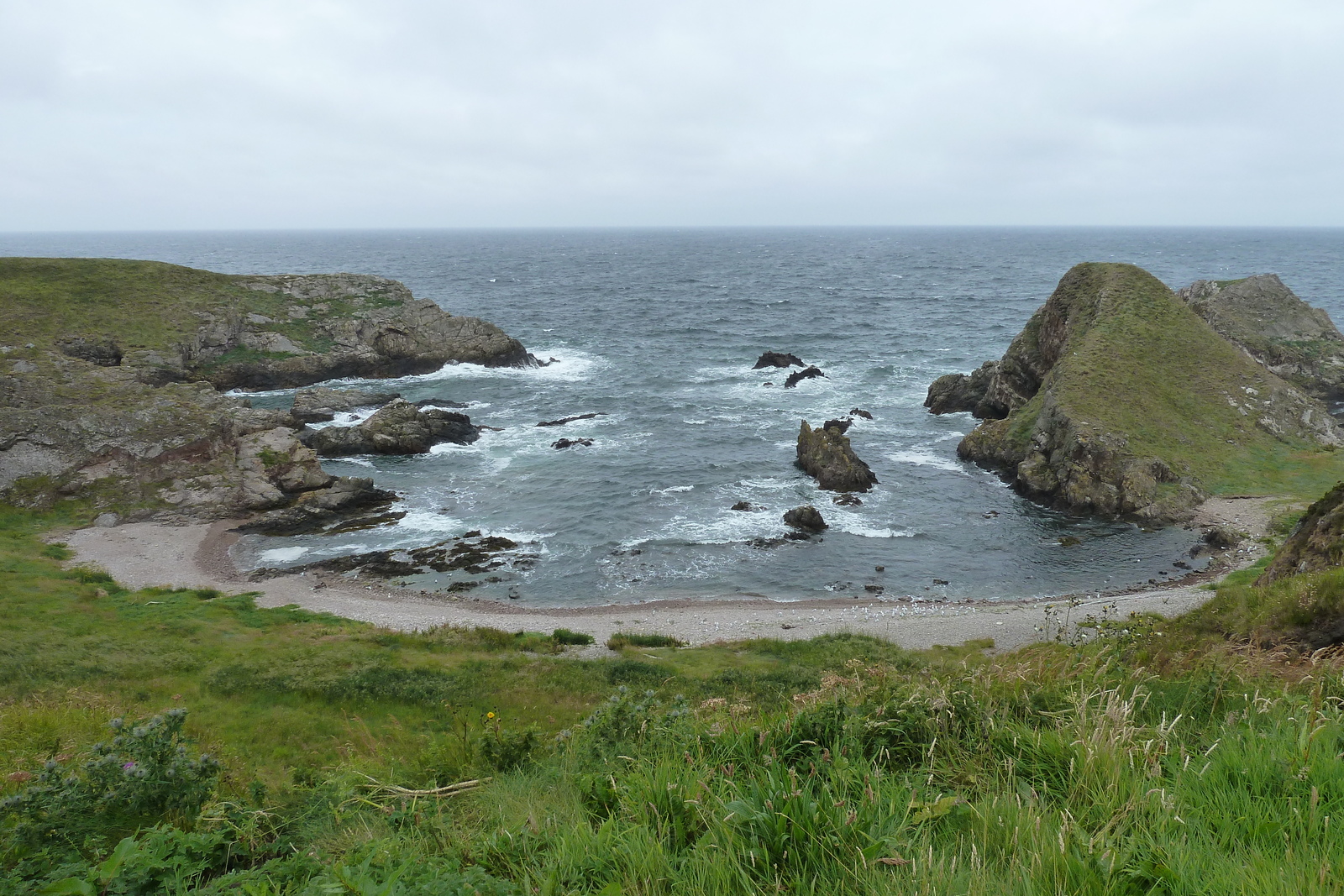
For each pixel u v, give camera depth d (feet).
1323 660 31.78
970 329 352.90
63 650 77.00
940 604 109.81
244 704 64.03
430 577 121.29
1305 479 142.92
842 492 153.58
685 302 454.40
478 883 13.67
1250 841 12.52
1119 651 36.09
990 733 18.35
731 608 110.22
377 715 62.23
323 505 144.25
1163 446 148.05
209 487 146.00
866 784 15.49
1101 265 211.41
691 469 166.81
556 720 59.06
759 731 20.08
